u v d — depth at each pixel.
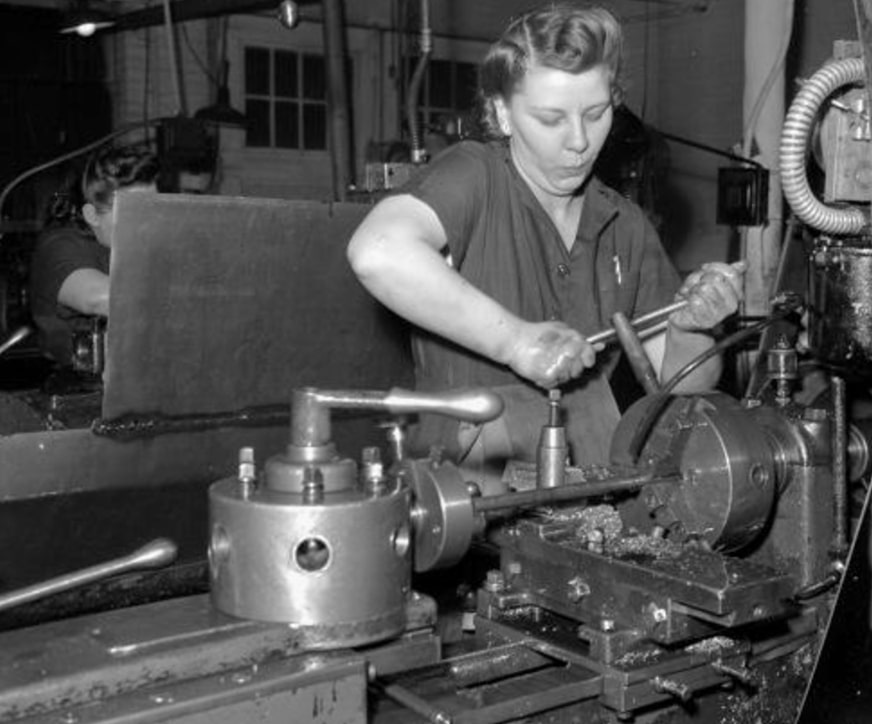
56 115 4.46
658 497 1.16
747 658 1.12
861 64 1.32
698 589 0.98
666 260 1.60
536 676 1.03
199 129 3.04
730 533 1.14
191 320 1.27
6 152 4.34
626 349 1.30
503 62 1.35
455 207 1.36
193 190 3.09
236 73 4.98
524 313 1.45
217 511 0.90
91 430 1.27
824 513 1.25
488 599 1.16
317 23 5.13
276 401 1.38
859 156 1.36
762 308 3.05
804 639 1.21
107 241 2.68
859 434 1.32
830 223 1.35
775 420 1.25
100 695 0.81
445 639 1.24
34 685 0.79
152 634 0.87
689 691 1.03
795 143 1.32
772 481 1.16
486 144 1.45
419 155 2.14
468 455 1.40
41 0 4.36
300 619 0.88
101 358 1.58
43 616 1.22
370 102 5.15
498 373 1.44
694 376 1.50
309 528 0.86
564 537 1.13
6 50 4.33
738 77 4.89
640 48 5.24
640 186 2.60
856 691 1.11
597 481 1.12
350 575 0.88
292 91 5.14
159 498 1.33
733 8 4.89
